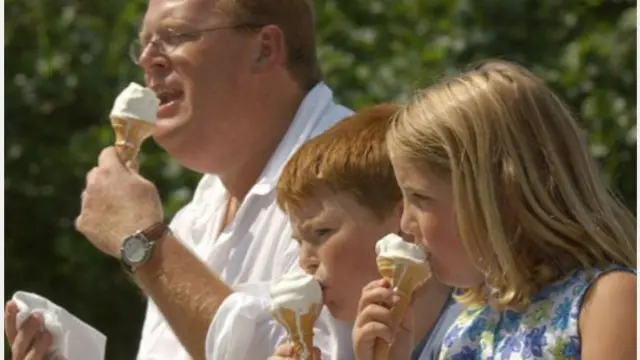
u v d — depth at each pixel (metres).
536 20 20.41
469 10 20.47
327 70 20.33
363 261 9.08
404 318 8.41
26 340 9.76
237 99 11.01
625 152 18.73
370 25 21.58
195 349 9.95
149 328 11.12
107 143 21.39
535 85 8.17
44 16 22.06
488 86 8.08
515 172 7.91
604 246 7.93
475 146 7.92
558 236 7.91
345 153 9.15
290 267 10.28
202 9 11.02
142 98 10.58
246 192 11.20
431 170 8.05
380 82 20.19
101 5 22.28
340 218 9.10
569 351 7.79
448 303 9.48
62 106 22.19
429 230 8.09
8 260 21.67
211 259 10.74
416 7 21.39
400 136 8.20
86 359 9.98
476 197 7.91
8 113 21.89
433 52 20.22
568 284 7.91
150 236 10.24
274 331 9.69
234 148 11.07
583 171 8.11
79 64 21.86
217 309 9.93
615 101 18.89
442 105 8.10
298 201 9.23
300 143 10.91
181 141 11.05
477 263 7.98
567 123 8.16
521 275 7.92
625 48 19.45
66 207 21.83
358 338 8.23
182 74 11.02
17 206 21.78
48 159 21.83
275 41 11.09
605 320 7.67
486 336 8.23
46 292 21.77
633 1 20.34
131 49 11.54
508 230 7.93
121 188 10.43
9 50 22.05
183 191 20.05
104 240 10.36
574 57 19.58
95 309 21.69
